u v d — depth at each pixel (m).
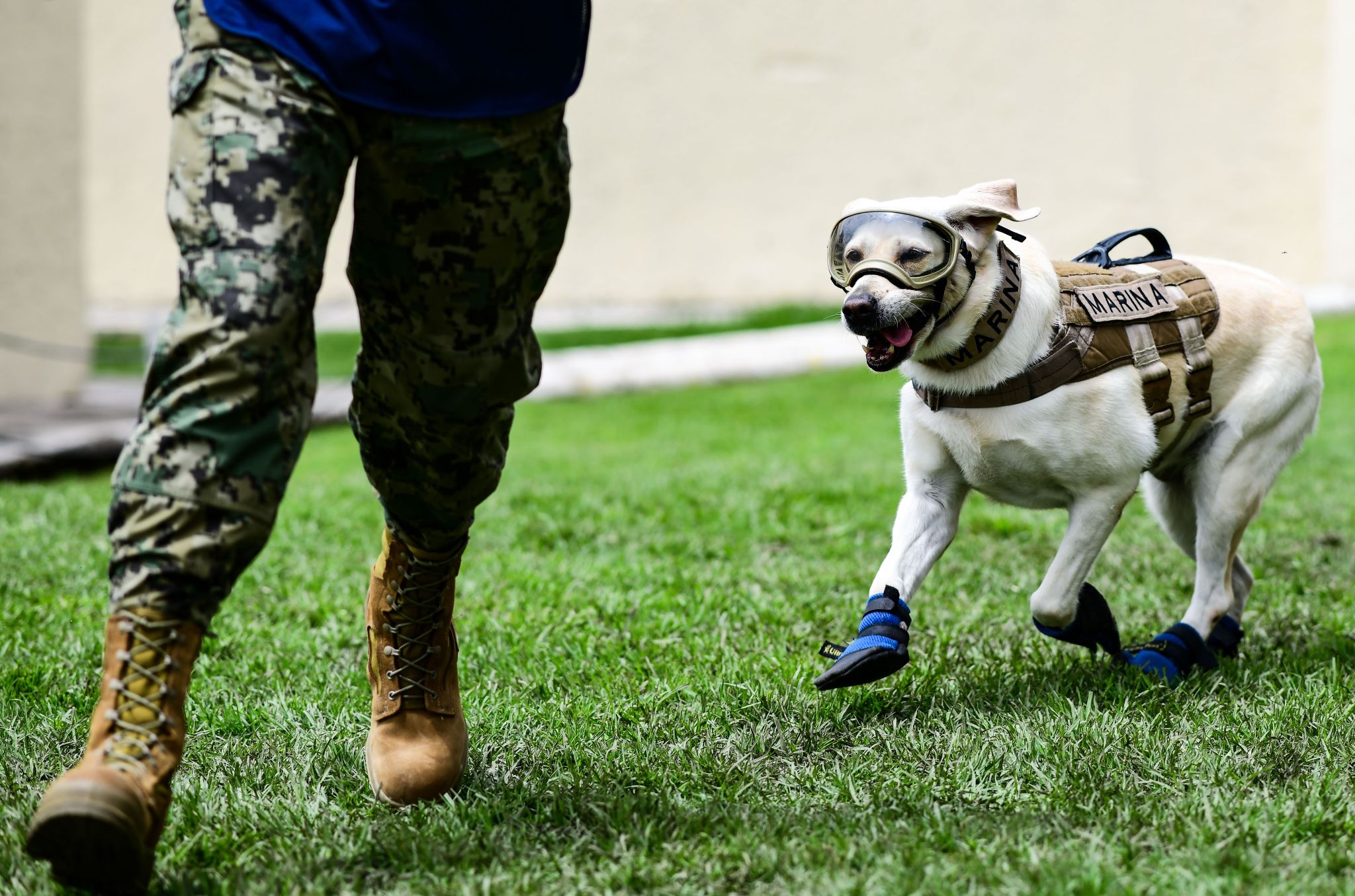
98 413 18.27
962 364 5.17
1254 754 4.67
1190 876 3.62
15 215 18.89
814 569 8.45
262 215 3.34
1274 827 4.00
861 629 5.07
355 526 9.95
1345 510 10.19
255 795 4.43
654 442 15.78
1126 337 5.39
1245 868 3.69
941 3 27.84
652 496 11.34
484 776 4.65
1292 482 11.52
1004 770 4.59
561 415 18.67
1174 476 6.29
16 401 18.80
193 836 4.05
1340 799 4.23
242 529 3.37
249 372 3.32
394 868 3.86
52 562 8.54
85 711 5.45
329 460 15.05
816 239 28.91
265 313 3.32
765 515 10.49
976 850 3.88
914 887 3.58
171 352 3.33
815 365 22.80
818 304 28.62
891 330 4.97
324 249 3.51
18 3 18.86
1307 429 6.11
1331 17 25.86
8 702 5.48
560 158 3.76
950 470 5.50
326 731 5.14
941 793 4.41
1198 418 5.73
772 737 5.01
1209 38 26.61
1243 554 8.59
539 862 3.88
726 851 3.88
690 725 5.18
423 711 4.47
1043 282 5.27
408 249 3.63
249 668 6.17
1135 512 10.28
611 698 5.54
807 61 28.64
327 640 6.79
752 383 21.67
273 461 3.41
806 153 28.81
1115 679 5.66
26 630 6.76
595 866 3.86
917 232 4.93
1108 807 4.20
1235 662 5.99
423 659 4.44
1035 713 5.15
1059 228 27.69
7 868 3.72
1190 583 7.80
